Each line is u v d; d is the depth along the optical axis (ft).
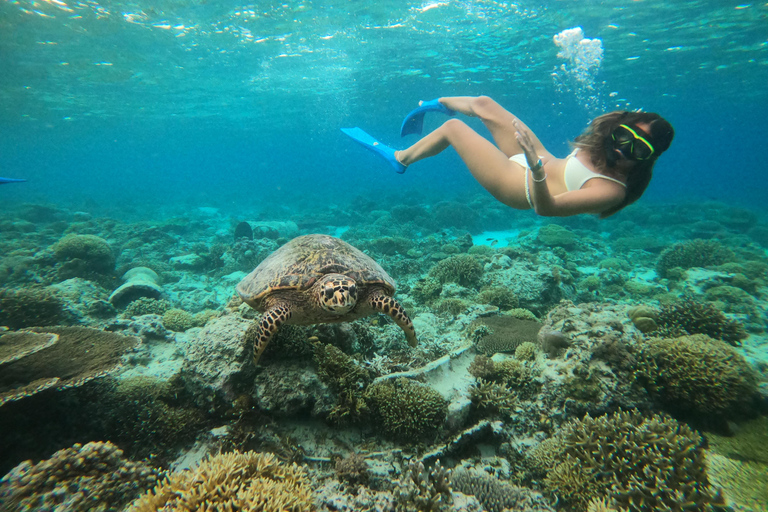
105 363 6.76
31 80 42.06
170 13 27.73
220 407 6.81
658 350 7.49
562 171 5.07
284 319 6.05
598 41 36.58
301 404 6.66
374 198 65.00
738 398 7.02
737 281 17.30
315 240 7.62
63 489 4.69
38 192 99.81
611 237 34.81
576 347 8.20
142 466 5.43
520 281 14.62
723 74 50.31
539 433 7.47
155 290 15.65
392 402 7.04
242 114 78.02
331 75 49.93
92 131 92.48
